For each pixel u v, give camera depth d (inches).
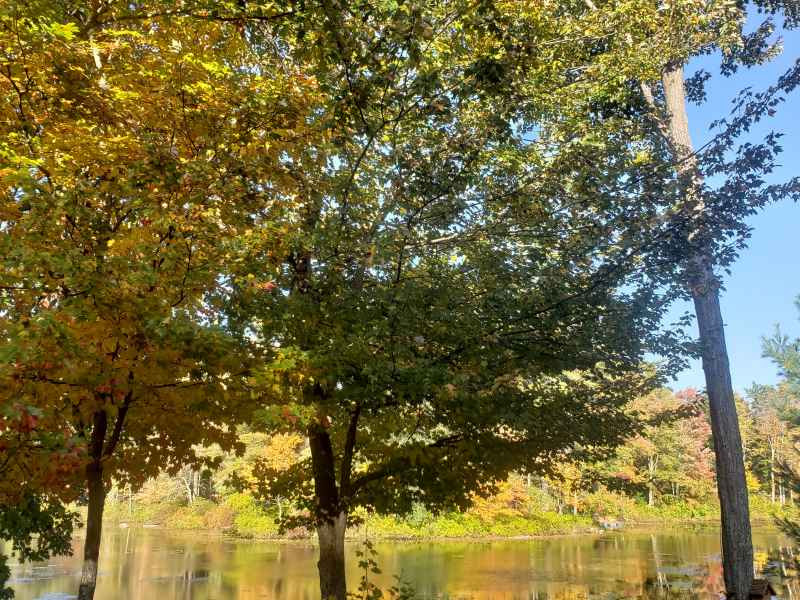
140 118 308.2
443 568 904.9
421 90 262.7
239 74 307.6
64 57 273.1
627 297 337.4
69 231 259.9
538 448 361.1
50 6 248.7
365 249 304.0
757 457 1882.4
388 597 669.9
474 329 304.7
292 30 251.3
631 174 327.3
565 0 476.4
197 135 313.7
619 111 470.6
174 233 253.9
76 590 786.8
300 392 294.8
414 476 359.9
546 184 343.6
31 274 210.4
